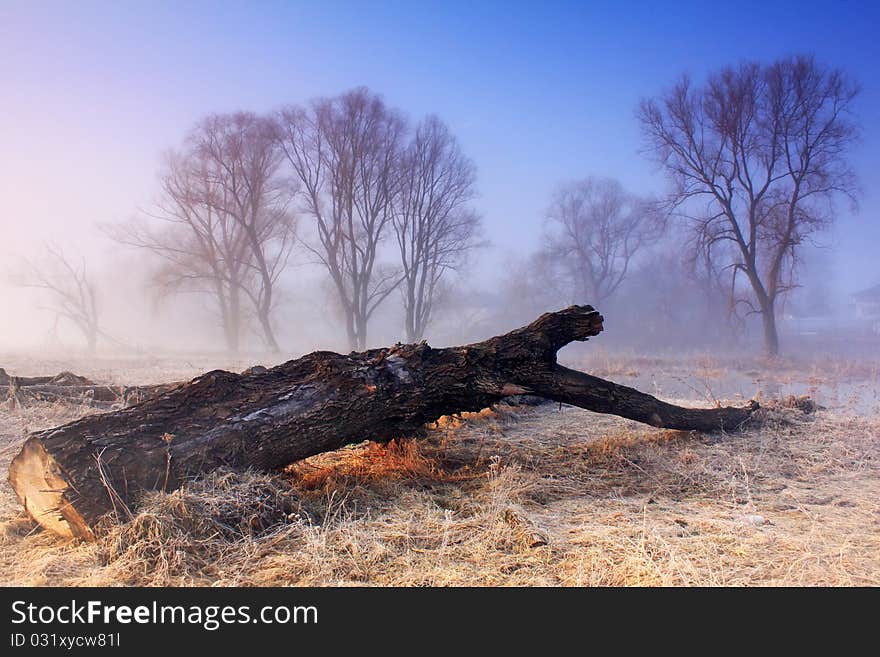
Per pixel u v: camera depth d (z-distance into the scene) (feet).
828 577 12.37
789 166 101.65
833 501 17.58
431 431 25.57
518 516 14.99
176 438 15.39
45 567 12.55
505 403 31.22
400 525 14.83
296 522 14.37
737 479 19.72
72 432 14.55
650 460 21.57
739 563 12.95
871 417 28.02
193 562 12.78
